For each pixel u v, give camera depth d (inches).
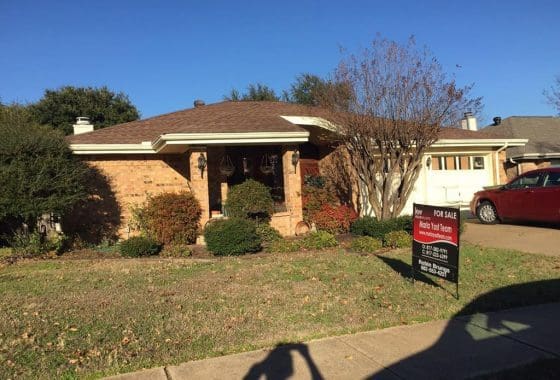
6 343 217.3
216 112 669.3
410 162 513.0
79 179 501.0
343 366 187.6
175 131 529.0
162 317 251.1
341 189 632.4
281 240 489.1
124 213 594.9
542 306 259.8
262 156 662.5
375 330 227.3
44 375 183.8
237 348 207.5
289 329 229.6
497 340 211.3
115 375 182.9
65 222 565.6
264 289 304.3
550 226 530.6
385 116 494.6
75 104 1512.1
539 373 177.3
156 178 608.7
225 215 559.5
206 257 446.0
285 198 584.7
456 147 738.8
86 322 245.3
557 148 911.7
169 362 194.2
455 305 261.6
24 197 448.5
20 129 467.2
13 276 375.6
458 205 699.4
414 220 301.6
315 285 311.7
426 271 289.6
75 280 350.3
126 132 620.1
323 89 528.4
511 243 449.4
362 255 420.5
